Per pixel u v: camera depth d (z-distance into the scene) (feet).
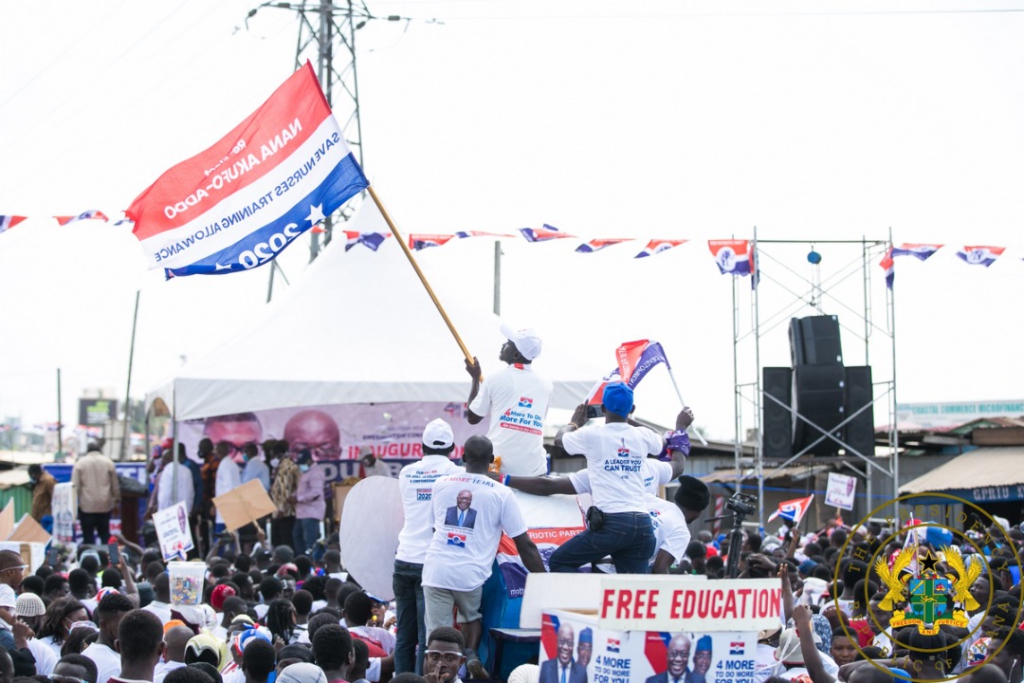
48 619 30.01
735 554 22.99
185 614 31.42
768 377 75.97
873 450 75.10
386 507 29.91
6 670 20.20
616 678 16.19
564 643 17.65
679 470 28.55
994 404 146.20
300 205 33.55
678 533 26.48
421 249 53.31
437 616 24.14
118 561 41.01
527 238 53.36
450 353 60.23
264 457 69.10
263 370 56.95
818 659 21.20
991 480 76.79
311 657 22.86
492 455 25.36
